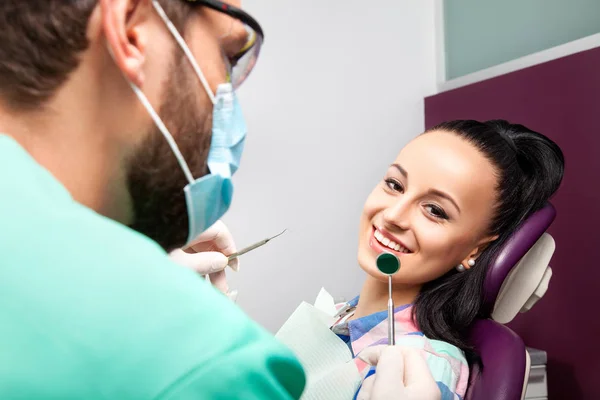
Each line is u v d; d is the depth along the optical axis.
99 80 0.42
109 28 0.40
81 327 0.33
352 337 1.21
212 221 0.55
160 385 0.33
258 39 0.52
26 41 0.40
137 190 0.46
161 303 0.35
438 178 1.15
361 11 2.26
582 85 1.69
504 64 2.04
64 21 0.40
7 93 0.42
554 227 1.79
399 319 1.19
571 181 1.73
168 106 0.45
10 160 0.39
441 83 2.34
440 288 1.19
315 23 2.20
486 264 1.17
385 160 2.30
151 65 0.44
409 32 2.33
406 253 1.17
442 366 1.04
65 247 0.36
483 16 2.17
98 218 0.39
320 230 2.22
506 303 1.24
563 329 1.76
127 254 0.36
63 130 0.43
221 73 0.49
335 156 2.24
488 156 1.17
